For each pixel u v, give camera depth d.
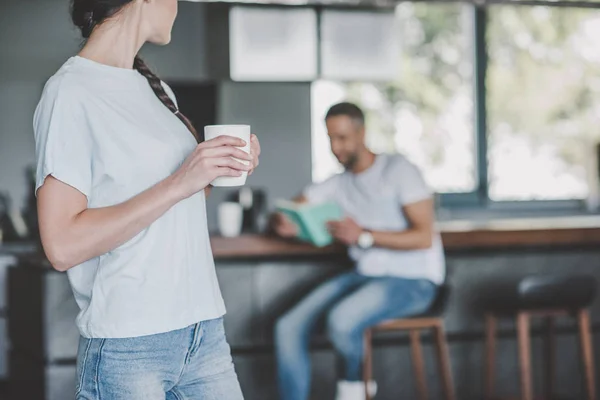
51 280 4.18
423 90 7.70
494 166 7.78
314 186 4.33
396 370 4.61
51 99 1.75
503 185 7.78
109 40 1.84
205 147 1.70
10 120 6.41
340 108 4.09
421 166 7.69
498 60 7.81
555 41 7.93
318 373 4.54
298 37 5.88
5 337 5.74
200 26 6.23
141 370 1.76
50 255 1.71
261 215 6.26
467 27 7.79
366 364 3.98
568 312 4.28
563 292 4.16
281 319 4.05
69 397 4.21
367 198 4.16
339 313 3.90
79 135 1.74
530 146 7.84
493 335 4.45
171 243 1.79
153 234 1.77
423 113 7.69
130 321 1.75
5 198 6.43
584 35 7.93
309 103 7.02
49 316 4.18
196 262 1.84
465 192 7.67
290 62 5.88
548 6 6.20
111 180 1.77
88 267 1.81
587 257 4.83
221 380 1.90
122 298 1.75
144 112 1.81
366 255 4.14
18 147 6.45
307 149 7.02
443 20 7.73
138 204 1.69
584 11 7.95
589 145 7.67
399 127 7.64
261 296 4.45
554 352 4.62
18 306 4.82
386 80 6.11
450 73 7.75
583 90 7.98
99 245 1.70
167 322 1.78
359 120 4.10
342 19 5.93
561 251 4.79
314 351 4.53
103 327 1.75
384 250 4.10
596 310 4.89
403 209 4.09
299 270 4.49
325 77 5.96
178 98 6.67
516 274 4.73
